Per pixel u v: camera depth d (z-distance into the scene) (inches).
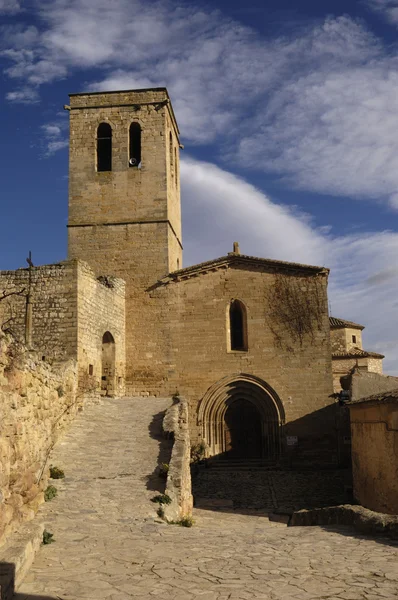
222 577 326.0
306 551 384.8
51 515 521.7
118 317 1277.1
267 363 1278.3
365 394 1129.4
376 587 287.4
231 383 1280.8
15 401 478.3
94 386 1069.1
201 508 874.1
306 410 1248.8
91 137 1438.2
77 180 1418.6
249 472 1170.6
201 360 1296.8
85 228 1393.9
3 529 384.5
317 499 957.2
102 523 505.7
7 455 441.1
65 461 711.7
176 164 1590.8
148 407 1033.5
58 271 1019.3
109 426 892.6
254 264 1323.8
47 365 708.7
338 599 270.4
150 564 365.1
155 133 1427.2
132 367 1309.1
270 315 1298.0
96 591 307.4
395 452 669.9
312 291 1296.8
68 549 412.5
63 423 834.8
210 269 1327.5
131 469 693.3
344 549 384.2
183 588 306.2
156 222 1376.7
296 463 1223.5
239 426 1306.6
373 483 766.5
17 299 1018.7
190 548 415.5
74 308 1002.7
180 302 1326.3
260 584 305.6
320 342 1274.6
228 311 1317.7
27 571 347.9
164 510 564.1
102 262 1373.0
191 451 1242.6
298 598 275.3
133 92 1446.9
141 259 1363.2
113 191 1405.0
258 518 806.5
